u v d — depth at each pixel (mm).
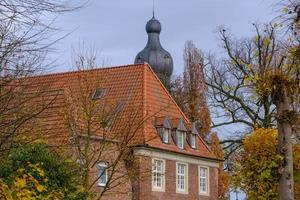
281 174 19234
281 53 19062
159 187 53219
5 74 14008
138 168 37031
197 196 57562
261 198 29125
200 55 73375
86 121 34844
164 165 53938
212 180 59469
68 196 24641
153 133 52969
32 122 18047
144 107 54500
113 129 37781
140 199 50156
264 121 46906
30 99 15125
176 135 56219
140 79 56688
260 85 19250
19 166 21812
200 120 70000
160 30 89312
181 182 56156
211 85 55406
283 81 18953
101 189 40625
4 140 14555
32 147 23125
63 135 31844
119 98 55188
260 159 28969
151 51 88188
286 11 17031
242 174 29594
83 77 36906
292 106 19453
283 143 19203
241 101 52812
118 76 57312
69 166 27516
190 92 72062
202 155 58562
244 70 49125
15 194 15359
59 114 32000
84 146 34094
